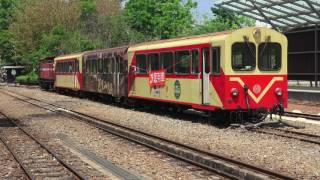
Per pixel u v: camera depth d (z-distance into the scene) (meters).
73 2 75.44
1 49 95.50
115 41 65.00
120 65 28.88
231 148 13.98
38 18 75.50
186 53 20.84
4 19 97.44
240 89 18.61
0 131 19.83
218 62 18.75
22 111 28.78
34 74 73.38
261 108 18.92
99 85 33.41
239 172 10.76
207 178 10.93
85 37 65.88
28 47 76.69
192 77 20.44
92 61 35.12
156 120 21.64
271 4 28.86
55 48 67.56
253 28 18.86
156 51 23.72
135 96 26.53
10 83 88.62
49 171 11.91
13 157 13.94
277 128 18.16
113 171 11.77
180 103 21.52
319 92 28.16
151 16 70.88
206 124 19.89
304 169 11.09
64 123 22.09
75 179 10.98
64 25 71.62
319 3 26.53
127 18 70.12
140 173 11.57
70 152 14.71
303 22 31.00
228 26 64.81
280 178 10.14
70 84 42.09
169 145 14.47
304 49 32.00
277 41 19.28
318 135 16.02
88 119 22.25
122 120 22.31
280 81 19.33
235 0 30.53
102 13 70.25
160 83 23.34
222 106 18.56
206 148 14.13
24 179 11.17
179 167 12.16
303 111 24.00
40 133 19.19
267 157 12.50
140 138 16.38
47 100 37.59
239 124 18.53
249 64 18.80
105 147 15.45
